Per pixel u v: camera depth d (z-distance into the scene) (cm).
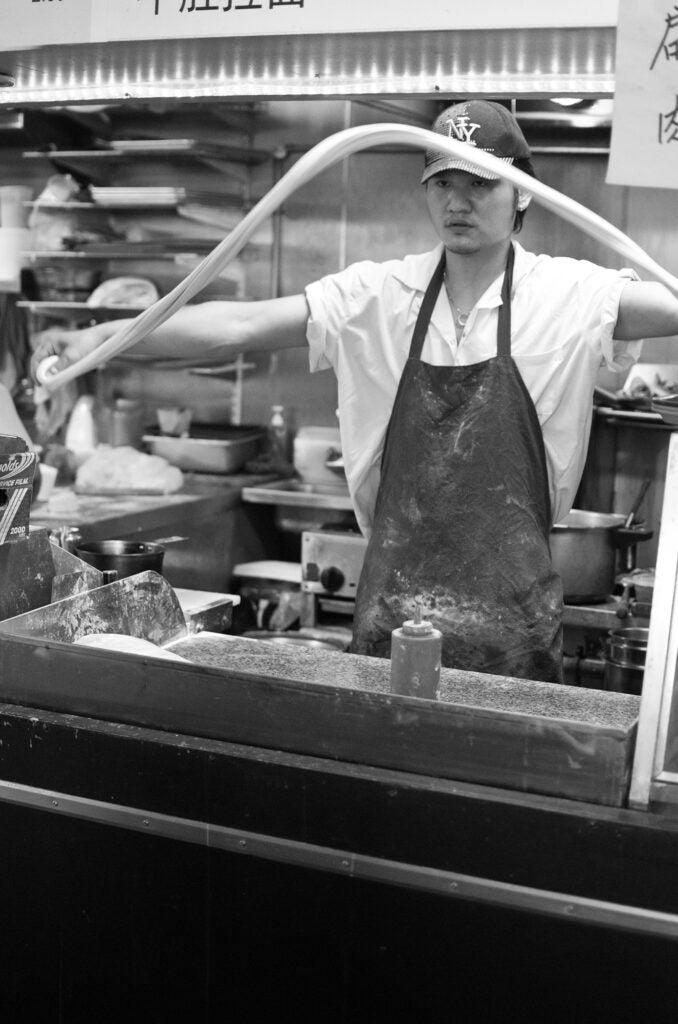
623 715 186
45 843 190
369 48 186
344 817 169
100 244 460
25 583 208
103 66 209
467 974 165
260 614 438
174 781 179
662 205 427
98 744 183
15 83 228
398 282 255
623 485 432
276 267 488
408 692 183
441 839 164
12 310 484
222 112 470
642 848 152
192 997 184
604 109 389
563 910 158
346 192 476
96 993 190
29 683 195
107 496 425
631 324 242
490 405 243
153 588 226
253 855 175
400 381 252
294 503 436
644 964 155
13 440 201
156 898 183
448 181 237
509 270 249
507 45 179
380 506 256
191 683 182
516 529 245
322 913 173
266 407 495
